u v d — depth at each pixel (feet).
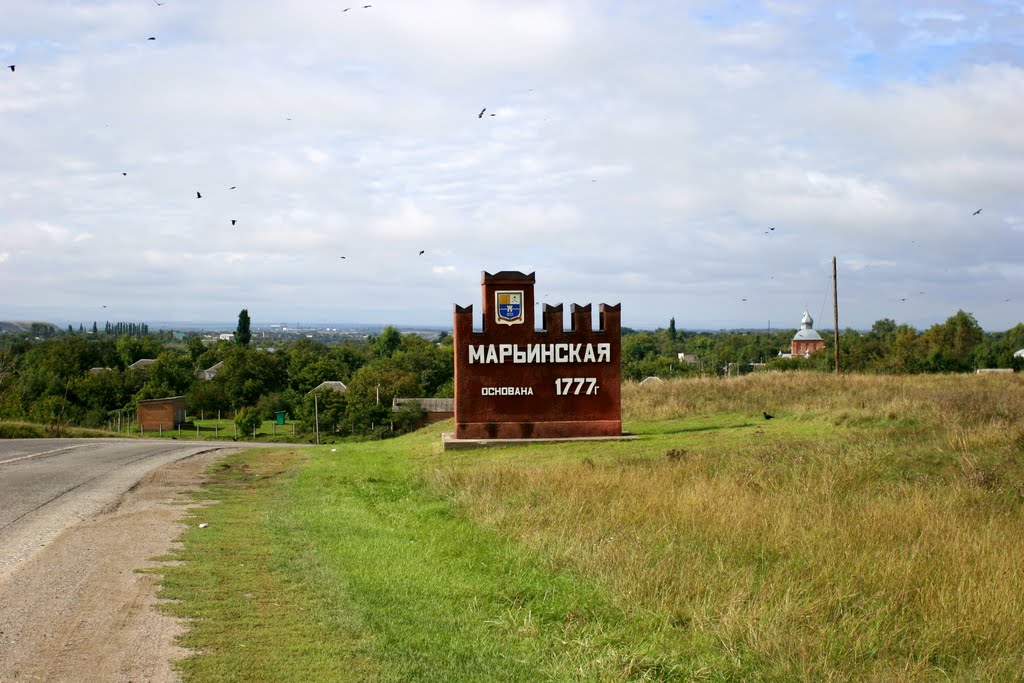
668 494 44.98
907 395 89.30
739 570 30.99
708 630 25.43
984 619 25.40
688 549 34.30
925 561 31.81
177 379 329.72
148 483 57.36
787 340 529.45
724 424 85.10
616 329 79.71
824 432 73.10
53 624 25.40
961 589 27.50
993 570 30.14
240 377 331.98
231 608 27.61
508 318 79.30
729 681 21.97
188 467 68.23
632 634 25.62
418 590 30.45
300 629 25.63
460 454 73.92
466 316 79.20
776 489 49.39
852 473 52.90
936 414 73.87
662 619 26.58
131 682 20.93
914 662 23.06
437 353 366.02
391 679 21.79
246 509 47.57
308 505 49.29
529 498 46.68
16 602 27.63
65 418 219.61
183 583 30.48
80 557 34.09
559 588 30.71
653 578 29.96
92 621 25.79
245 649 23.70
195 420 311.68
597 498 45.06
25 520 42.01
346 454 80.53
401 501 50.47
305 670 22.22
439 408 260.01
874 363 228.43
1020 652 23.54
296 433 258.37
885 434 67.77
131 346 428.56
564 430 79.30
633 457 65.41
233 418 317.22
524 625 26.63
